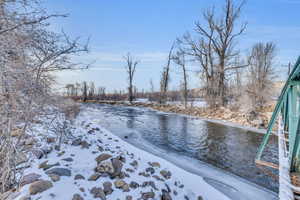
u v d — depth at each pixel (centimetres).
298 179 278
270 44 2144
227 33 1864
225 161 602
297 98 330
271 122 366
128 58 3192
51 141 426
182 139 870
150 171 406
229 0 1814
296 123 321
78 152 415
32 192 249
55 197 252
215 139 880
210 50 1991
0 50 200
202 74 2131
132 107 2552
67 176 306
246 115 1405
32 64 241
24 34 220
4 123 216
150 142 795
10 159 233
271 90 1984
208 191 397
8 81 206
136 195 307
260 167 450
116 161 360
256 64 2067
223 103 1912
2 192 226
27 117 236
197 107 2061
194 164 567
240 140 870
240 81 2172
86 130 686
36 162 333
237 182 459
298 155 309
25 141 297
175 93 3184
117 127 1074
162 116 1652
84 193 278
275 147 768
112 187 310
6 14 208
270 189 430
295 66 298
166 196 331
